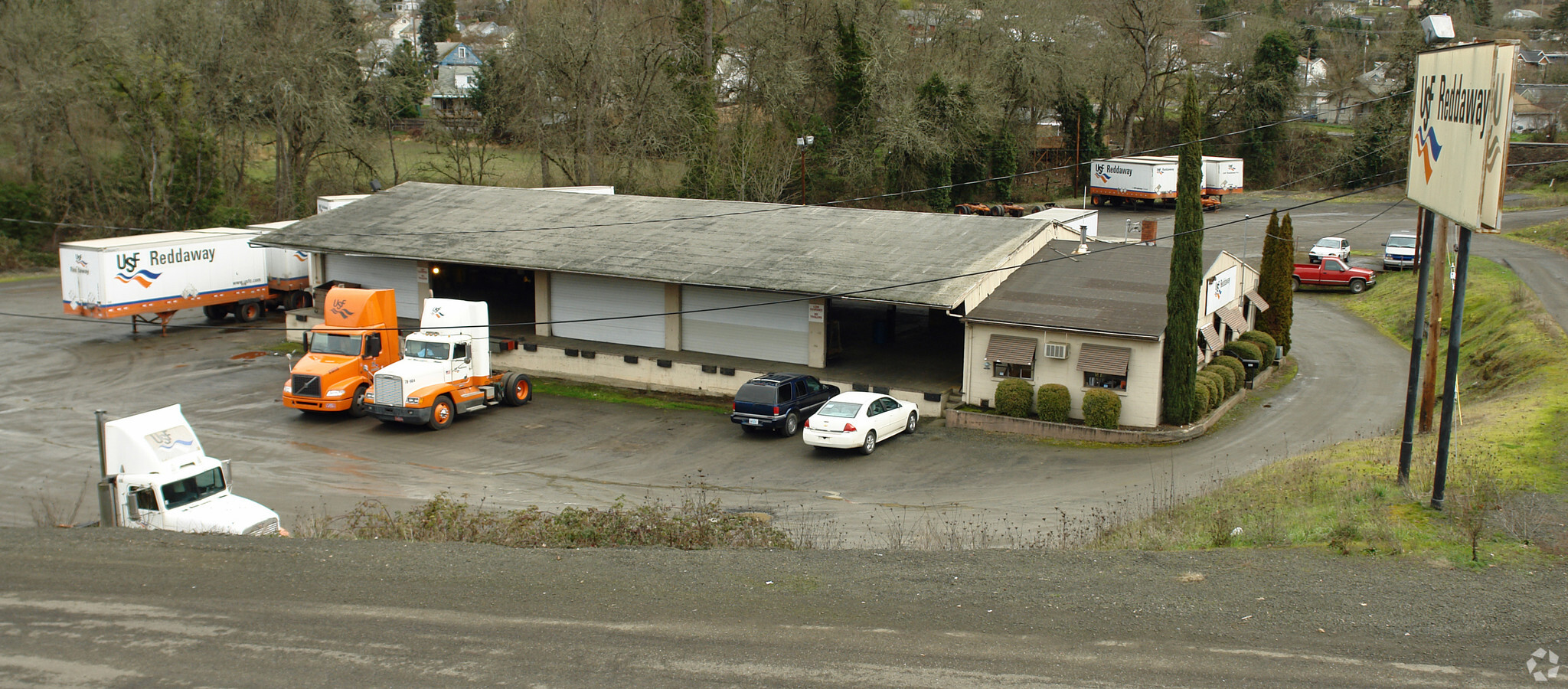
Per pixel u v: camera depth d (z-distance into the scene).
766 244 33.66
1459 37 79.00
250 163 66.44
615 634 10.18
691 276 30.95
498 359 34.34
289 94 54.59
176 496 16.92
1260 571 11.73
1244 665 9.20
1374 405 28.69
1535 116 78.06
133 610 10.91
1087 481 22.30
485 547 13.13
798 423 27.44
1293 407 28.86
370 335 28.64
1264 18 84.94
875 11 70.75
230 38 55.09
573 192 42.91
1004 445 25.67
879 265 30.64
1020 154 78.00
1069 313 27.39
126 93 53.78
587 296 34.91
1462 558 11.91
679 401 30.77
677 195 64.56
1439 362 32.88
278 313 42.28
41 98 51.97
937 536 16.81
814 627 10.30
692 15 65.38
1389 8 136.12
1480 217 13.27
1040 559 12.55
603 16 63.41
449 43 116.25
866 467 23.83
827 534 18.19
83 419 27.33
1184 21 81.00
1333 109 89.81
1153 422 26.11
